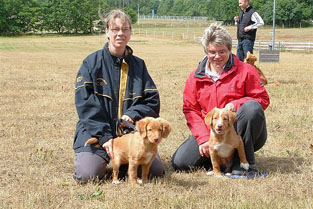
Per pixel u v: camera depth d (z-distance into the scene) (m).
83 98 5.15
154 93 5.36
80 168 4.98
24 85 14.12
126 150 4.83
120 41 5.17
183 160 5.51
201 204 4.24
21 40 65.94
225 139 5.00
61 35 85.81
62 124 8.34
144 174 4.93
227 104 5.14
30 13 86.81
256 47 41.59
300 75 16.09
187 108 5.66
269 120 8.30
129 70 5.35
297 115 8.75
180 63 23.36
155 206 4.22
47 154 6.24
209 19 119.75
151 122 4.53
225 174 5.27
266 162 5.84
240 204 4.13
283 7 92.12
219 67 5.34
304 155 6.10
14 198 4.52
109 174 5.44
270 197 4.41
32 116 9.09
